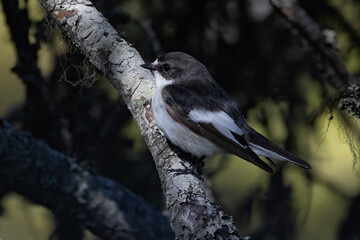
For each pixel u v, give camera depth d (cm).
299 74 1138
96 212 1100
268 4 1113
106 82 1149
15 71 1123
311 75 1135
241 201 1195
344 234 1163
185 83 988
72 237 1148
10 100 1312
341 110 999
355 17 1109
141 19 1134
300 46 1120
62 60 1108
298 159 968
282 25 1116
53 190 1087
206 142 962
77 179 1095
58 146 1143
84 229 1170
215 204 779
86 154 1161
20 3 1112
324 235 1220
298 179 1164
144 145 1177
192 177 829
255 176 1204
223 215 753
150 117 917
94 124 1161
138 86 925
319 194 1234
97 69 959
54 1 966
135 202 1122
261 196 1180
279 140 1166
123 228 1107
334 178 1184
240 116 998
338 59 1050
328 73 1061
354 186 1182
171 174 839
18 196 1212
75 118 1153
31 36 1138
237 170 1209
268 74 1139
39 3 994
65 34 976
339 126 1035
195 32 1133
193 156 996
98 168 1169
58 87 1139
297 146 1158
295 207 1169
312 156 1159
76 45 957
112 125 1159
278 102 1148
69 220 1134
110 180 1129
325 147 1171
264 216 1177
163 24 1138
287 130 1151
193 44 1137
